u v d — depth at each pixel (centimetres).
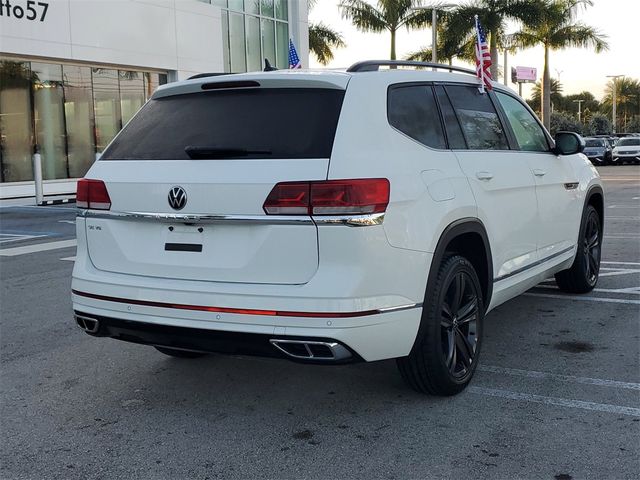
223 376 482
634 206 1600
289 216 346
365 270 345
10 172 2092
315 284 341
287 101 380
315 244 344
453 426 388
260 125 375
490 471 335
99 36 2272
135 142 414
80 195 419
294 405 426
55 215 1622
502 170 477
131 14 2384
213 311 359
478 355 448
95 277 404
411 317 373
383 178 357
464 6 3344
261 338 350
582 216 639
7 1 1986
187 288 367
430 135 423
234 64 2911
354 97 375
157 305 376
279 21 3162
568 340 546
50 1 2111
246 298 351
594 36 3953
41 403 439
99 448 373
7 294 762
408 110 412
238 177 358
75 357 532
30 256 1024
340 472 339
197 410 422
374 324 350
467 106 477
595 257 700
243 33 2956
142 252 392
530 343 540
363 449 362
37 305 707
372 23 3419
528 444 363
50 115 2206
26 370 504
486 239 448
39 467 352
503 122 518
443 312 410
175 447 372
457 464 343
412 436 376
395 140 386
